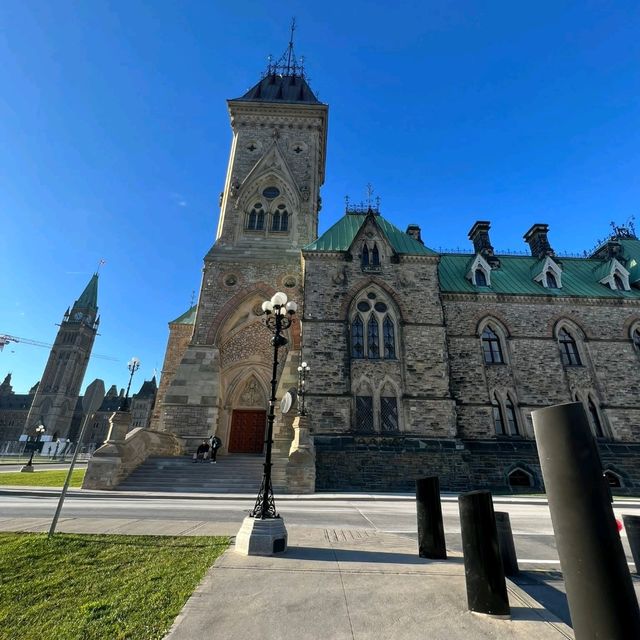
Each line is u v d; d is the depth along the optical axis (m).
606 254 35.88
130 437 20.33
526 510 15.95
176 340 35.75
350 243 29.41
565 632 4.52
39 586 5.77
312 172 36.62
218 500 16.44
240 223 34.22
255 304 30.33
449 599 5.38
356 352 25.97
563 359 28.58
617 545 3.77
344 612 4.90
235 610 4.90
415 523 11.81
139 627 4.47
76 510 12.66
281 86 42.75
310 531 9.92
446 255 35.62
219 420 27.38
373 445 22.83
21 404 133.75
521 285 31.72
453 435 23.78
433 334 26.36
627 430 26.44
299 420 21.33
